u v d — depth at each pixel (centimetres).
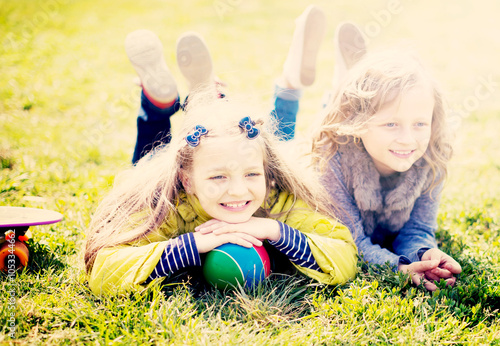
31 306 199
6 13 885
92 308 201
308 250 220
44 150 378
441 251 232
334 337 187
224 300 209
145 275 207
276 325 194
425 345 184
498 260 240
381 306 199
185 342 180
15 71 596
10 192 307
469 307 205
